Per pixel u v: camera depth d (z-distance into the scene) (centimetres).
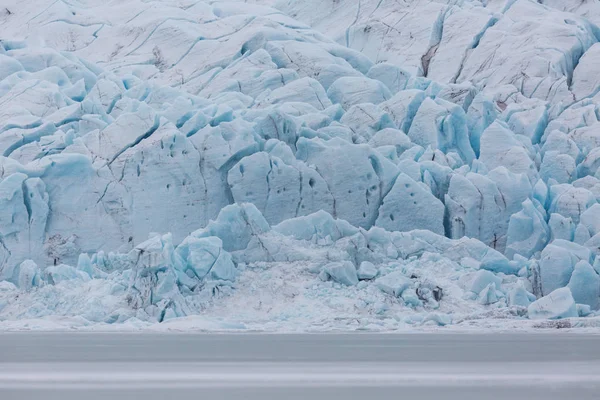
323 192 5544
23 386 1497
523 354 2328
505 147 6047
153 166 5538
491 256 5116
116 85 6456
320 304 4575
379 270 4838
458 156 6078
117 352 2464
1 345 2838
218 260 4644
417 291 4697
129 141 5638
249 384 1516
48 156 5541
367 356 2267
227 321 4234
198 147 5612
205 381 1575
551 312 4497
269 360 2119
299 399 1289
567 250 5053
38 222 5391
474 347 2697
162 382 1561
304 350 2545
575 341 3084
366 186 5569
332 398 1297
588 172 6100
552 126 6538
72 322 4247
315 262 4806
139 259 4403
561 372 1748
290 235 5025
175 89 6456
